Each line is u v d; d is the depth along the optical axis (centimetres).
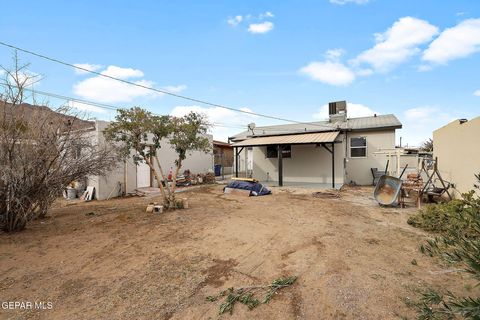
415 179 1083
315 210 863
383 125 1573
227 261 444
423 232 605
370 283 359
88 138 791
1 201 594
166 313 298
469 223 202
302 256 462
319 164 1652
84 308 309
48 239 565
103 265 430
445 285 350
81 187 1272
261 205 960
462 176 879
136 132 808
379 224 684
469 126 823
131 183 1361
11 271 409
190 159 1761
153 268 418
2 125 557
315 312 297
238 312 299
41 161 595
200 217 759
